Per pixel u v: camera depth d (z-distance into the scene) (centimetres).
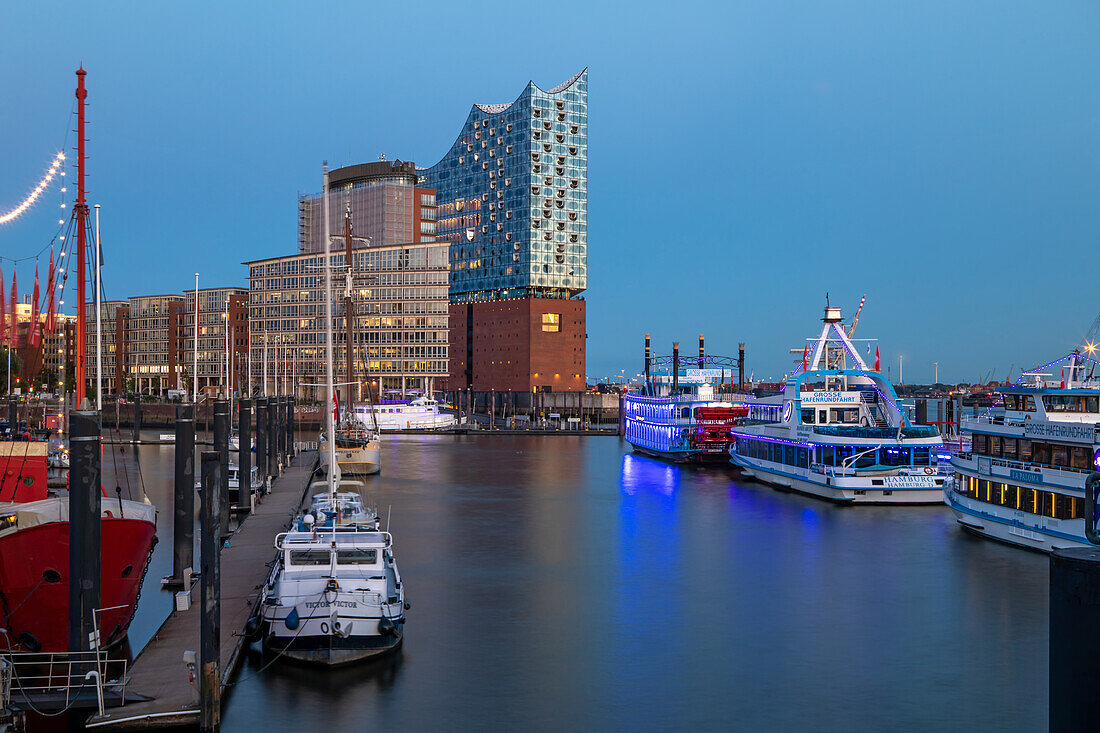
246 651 3838
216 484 3022
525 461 13150
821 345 9344
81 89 4906
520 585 5191
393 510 8150
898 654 3934
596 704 3372
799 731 3144
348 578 3844
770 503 8462
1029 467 5822
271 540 5903
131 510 3841
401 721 3200
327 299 5381
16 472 4459
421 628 4288
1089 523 1675
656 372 14750
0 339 8238
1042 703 3381
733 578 5356
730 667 3772
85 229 4909
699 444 12344
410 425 19888
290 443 12600
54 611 3391
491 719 3231
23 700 2938
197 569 5125
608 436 19225
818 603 4781
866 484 8112
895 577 5344
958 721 3225
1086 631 1240
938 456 8250
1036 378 6206
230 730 3098
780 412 9931
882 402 9050
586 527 7206
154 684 3192
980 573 5422
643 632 4262
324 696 3400
